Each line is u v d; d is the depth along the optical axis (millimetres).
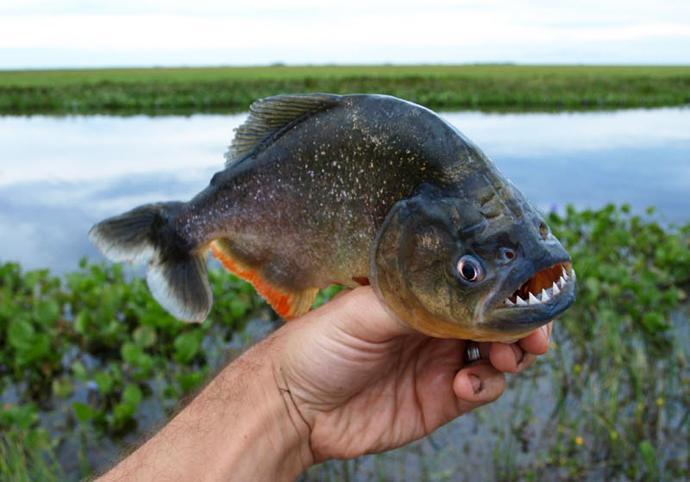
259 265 308
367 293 277
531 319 232
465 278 244
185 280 316
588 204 1568
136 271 1101
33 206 1637
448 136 258
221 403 280
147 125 3340
